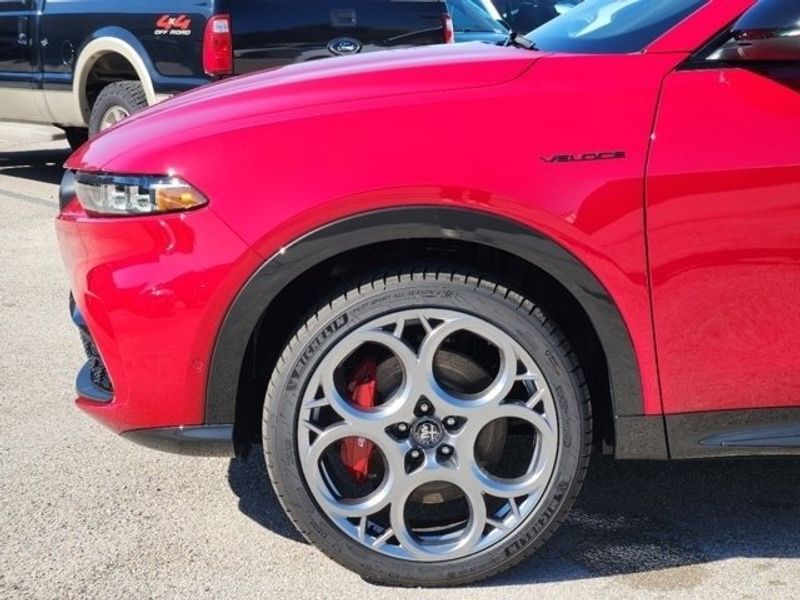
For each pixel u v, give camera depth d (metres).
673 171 2.56
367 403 2.74
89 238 2.71
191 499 3.30
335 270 2.74
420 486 2.77
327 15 6.60
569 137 2.57
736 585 2.83
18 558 2.95
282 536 3.08
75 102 7.57
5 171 9.02
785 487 3.40
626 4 3.12
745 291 2.62
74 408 3.99
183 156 2.61
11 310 5.18
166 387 2.69
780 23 2.44
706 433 2.74
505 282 2.65
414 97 2.64
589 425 2.74
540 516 2.75
